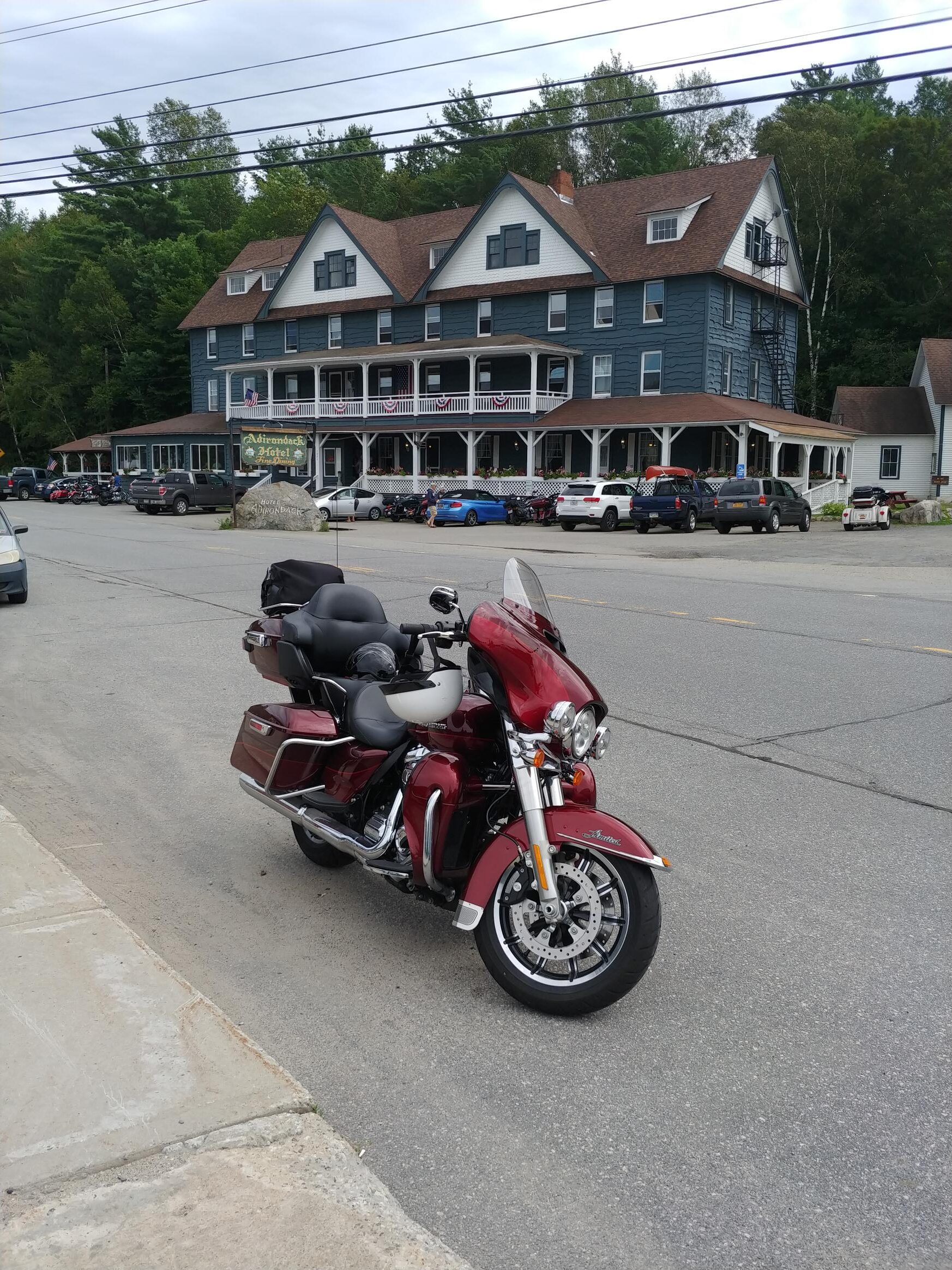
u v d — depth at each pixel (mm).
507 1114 3268
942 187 58188
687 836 5668
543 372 44344
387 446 49844
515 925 3939
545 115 70375
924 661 10195
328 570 5477
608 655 10555
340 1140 2994
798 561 21609
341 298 50656
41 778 6758
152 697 8992
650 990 4059
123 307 71312
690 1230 2752
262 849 5605
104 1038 3422
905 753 7172
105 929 4246
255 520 33125
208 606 14359
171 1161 2857
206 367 57469
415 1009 3930
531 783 3766
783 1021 3822
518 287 43906
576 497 33250
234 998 3996
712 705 8516
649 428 37875
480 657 3855
